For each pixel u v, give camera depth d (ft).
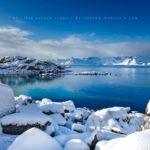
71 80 228.84
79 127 38.24
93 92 149.48
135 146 19.53
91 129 40.81
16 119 32.76
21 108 45.60
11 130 32.55
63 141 27.89
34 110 44.88
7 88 39.83
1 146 27.73
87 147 24.88
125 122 46.50
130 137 21.01
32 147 23.18
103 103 110.63
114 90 158.51
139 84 193.47
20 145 23.31
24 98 59.36
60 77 266.57
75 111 53.26
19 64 384.47
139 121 49.44
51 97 129.39
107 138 28.91
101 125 42.55
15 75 290.97
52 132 32.91
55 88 168.96
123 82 210.18
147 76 288.51
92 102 113.19
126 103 110.93
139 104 108.37
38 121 32.76
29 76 277.44
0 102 38.04
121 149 20.43
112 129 40.55
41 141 23.68
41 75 294.87
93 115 45.09
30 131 24.41
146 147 19.19
